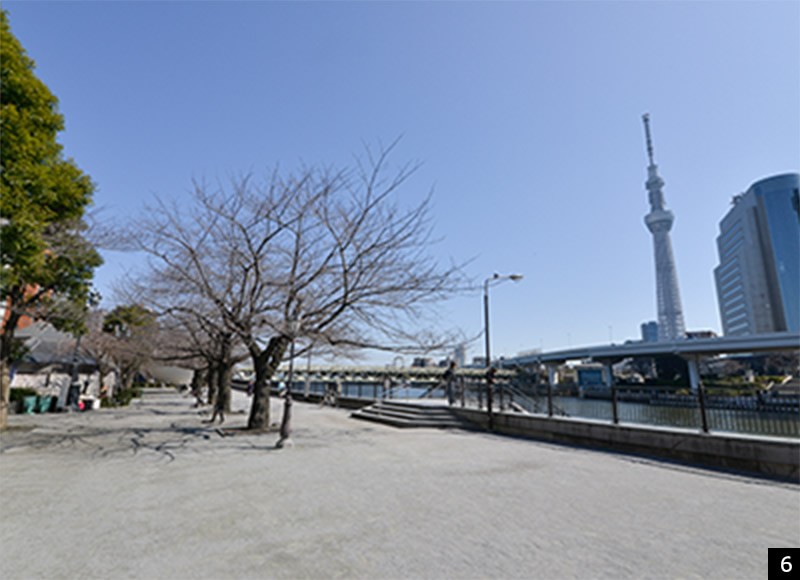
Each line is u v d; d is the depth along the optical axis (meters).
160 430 16.61
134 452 11.73
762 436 9.96
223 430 16.16
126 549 5.00
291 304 15.81
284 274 16.00
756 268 156.88
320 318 15.66
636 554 4.89
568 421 14.24
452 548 5.05
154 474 9.05
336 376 58.44
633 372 113.00
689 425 11.89
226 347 21.27
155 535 5.46
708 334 110.06
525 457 11.31
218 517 6.21
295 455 11.46
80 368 26.86
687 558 4.78
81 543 5.17
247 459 10.84
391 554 4.88
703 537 5.43
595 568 4.52
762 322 153.25
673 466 10.16
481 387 19.75
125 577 4.28
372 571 4.43
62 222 14.35
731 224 171.38
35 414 22.14
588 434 13.50
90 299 19.17
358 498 7.26
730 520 6.11
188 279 14.58
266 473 9.20
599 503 6.99
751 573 4.41
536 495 7.48
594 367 102.56
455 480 8.62
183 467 9.80
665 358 78.25
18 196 9.98
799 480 8.72
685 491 7.80
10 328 15.77
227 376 23.86
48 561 4.64
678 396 12.80
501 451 12.29
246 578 4.27
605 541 5.29
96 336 26.69
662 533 5.58
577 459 11.08
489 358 19.53
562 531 5.65
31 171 10.45
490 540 5.32
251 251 14.83
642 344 68.56
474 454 11.77
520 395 18.27
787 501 7.15
